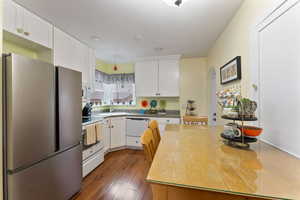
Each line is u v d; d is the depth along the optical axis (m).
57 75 1.47
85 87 2.70
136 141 3.38
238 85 1.70
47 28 1.91
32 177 1.21
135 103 4.04
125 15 1.77
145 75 3.64
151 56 3.54
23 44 1.81
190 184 0.60
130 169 2.40
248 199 0.57
